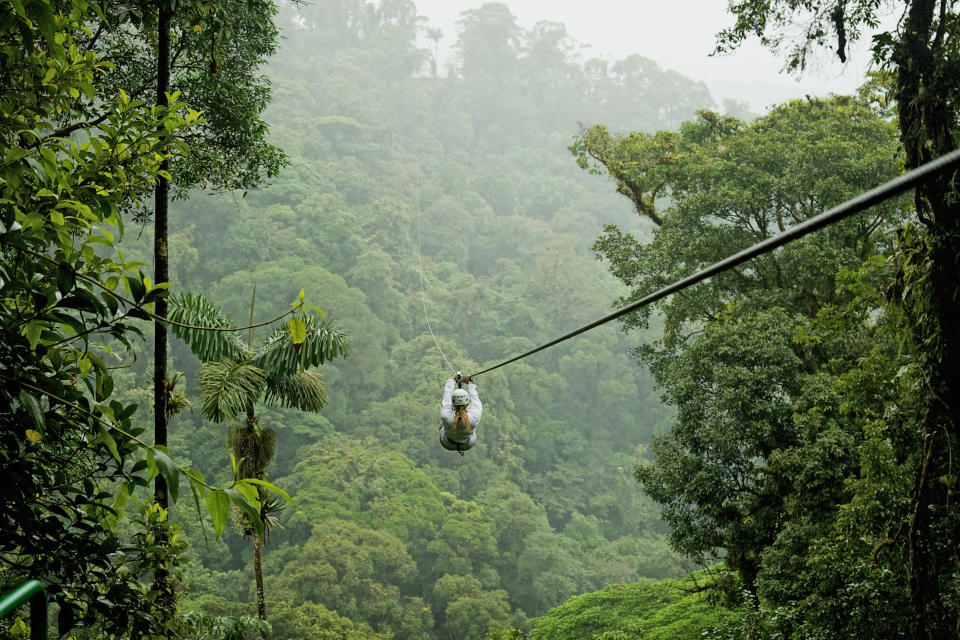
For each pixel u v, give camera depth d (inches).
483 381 3186.5
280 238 3476.9
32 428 118.3
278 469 2613.2
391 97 5644.7
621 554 2667.3
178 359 2760.8
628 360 3663.9
